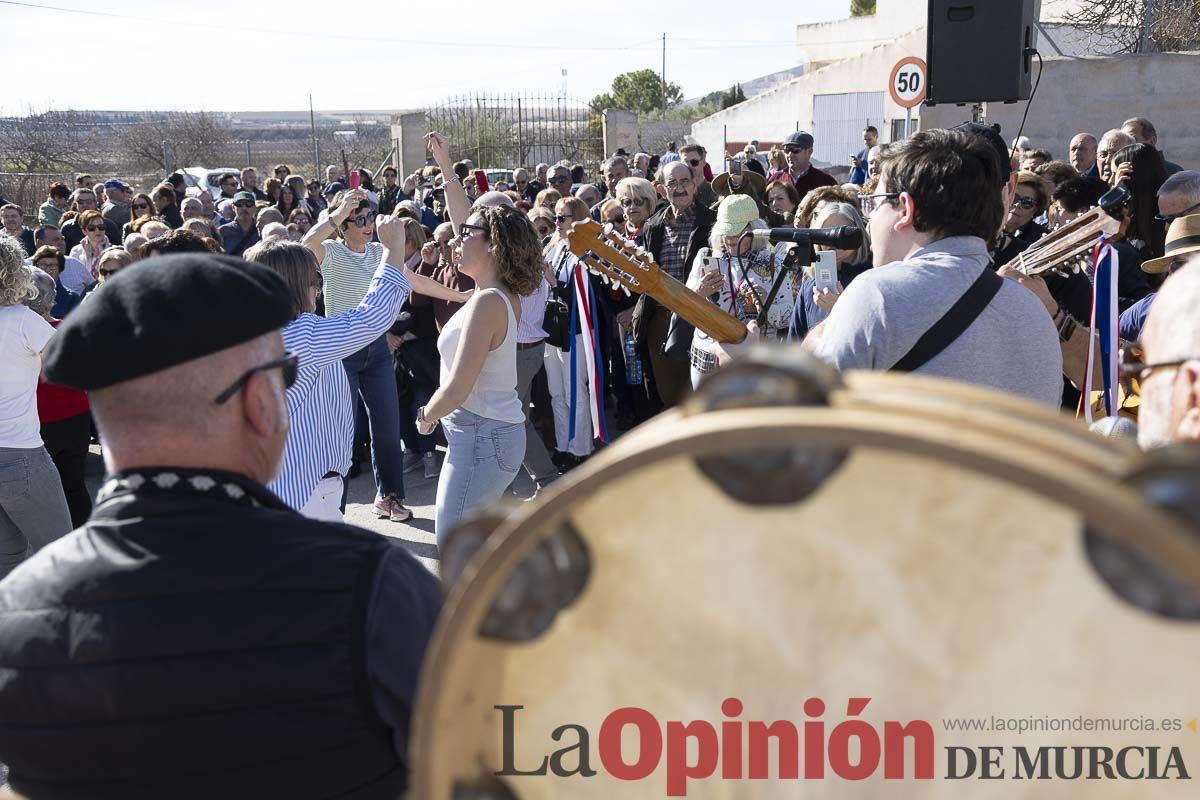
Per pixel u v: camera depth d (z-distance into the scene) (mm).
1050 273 3084
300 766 1128
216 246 6379
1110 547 533
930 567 592
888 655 619
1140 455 525
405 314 6191
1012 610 580
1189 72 12312
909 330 1955
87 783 1150
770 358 575
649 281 3307
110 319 1170
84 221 8906
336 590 1144
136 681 1111
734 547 627
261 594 1132
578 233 3279
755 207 4363
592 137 26922
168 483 1194
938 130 2119
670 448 568
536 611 650
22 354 3672
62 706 1137
